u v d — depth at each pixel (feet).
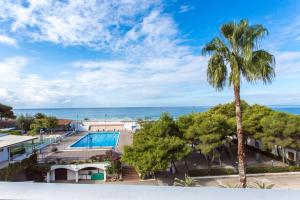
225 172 67.51
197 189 3.87
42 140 111.24
